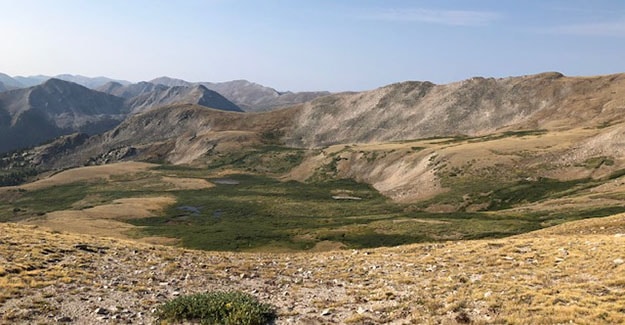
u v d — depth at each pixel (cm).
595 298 1916
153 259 3544
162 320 1944
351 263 3525
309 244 9038
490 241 3966
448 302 2092
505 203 14000
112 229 11844
